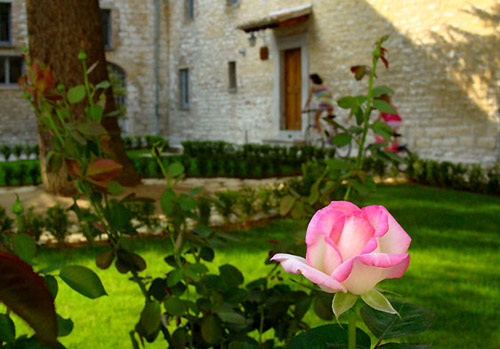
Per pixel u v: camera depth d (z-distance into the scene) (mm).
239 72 19891
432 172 11391
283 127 18344
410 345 1014
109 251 1938
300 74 17594
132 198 1977
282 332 2355
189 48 22422
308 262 788
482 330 3809
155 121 23719
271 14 18328
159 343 3688
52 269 1230
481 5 12242
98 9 9617
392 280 5004
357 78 1951
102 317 4215
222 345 2080
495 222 7520
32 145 21797
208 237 2258
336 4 15828
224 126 20844
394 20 14234
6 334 1128
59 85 1967
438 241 6465
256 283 2328
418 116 13844
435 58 13312
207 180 12641
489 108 12227
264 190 8211
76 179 1896
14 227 7090
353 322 899
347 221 775
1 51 21250
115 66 23375
